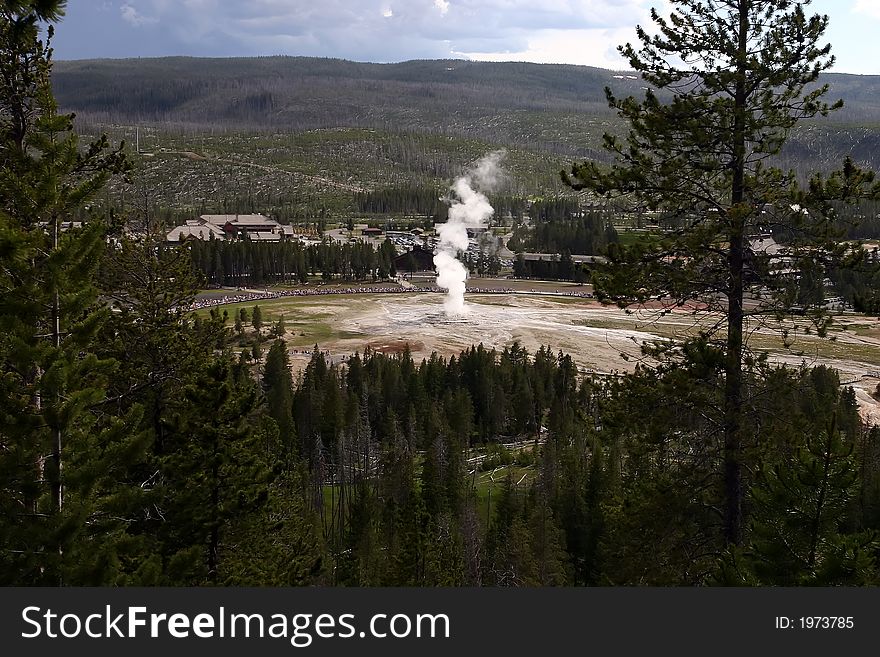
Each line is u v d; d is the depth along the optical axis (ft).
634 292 67.10
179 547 74.49
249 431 76.28
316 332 390.01
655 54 65.92
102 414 69.72
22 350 49.49
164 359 94.07
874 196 60.75
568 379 274.77
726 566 50.16
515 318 431.02
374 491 176.86
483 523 168.04
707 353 62.54
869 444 155.94
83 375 54.03
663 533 66.13
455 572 116.67
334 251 594.24
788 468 48.14
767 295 65.46
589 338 371.97
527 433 255.29
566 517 153.89
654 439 65.16
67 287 51.60
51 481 52.49
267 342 352.90
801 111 63.41
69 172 54.29
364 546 141.38
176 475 73.87
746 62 61.00
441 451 182.19
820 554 45.34
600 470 153.89
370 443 219.41
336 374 253.44
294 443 205.46
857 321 371.56
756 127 62.03
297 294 521.24
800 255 63.67
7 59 50.55
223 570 74.23
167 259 102.32
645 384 66.90
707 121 63.82
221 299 488.85
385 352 344.90
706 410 65.36
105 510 57.11
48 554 51.49
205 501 73.46
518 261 620.08
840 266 62.34
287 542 101.45
